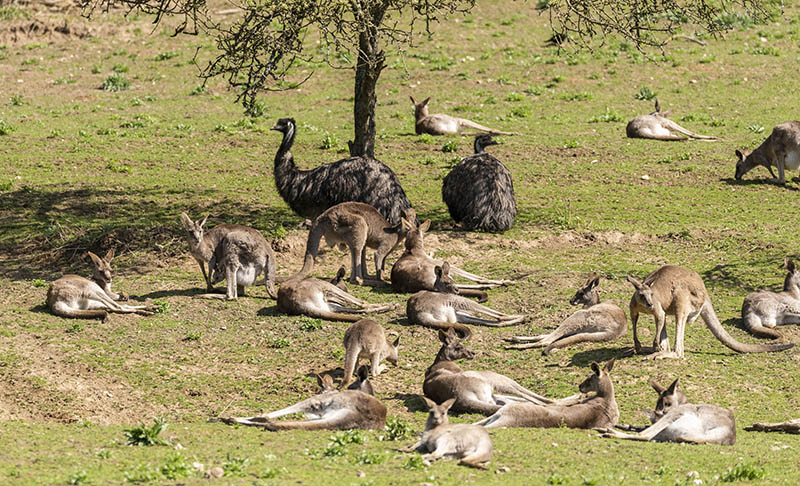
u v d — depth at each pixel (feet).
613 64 264.52
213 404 86.22
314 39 289.33
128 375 92.02
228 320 108.88
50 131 205.98
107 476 58.49
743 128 211.00
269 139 203.51
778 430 76.18
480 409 79.36
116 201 158.40
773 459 67.05
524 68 263.49
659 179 174.60
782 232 142.72
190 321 108.27
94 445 68.28
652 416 76.07
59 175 173.58
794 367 93.35
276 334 104.63
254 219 149.59
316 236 120.78
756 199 161.89
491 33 294.87
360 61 147.74
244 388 90.02
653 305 92.79
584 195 164.66
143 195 162.50
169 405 85.92
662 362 93.09
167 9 136.67
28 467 60.23
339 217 120.26
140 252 135.13
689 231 142.92
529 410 74.64
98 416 82.48
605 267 128.26
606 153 191.72
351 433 70.90
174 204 157.38
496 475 60.85
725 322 107.65
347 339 91.09
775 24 296.10
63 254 134.82
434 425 67.31
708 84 247.29
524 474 61.52
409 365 95.20
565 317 107.14
